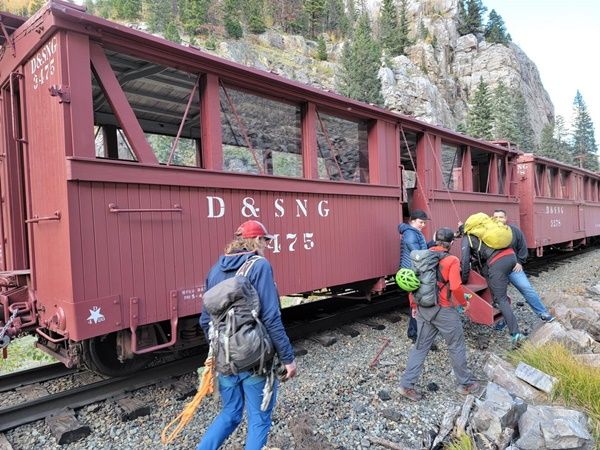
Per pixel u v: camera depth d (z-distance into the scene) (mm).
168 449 2959
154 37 3438
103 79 3279
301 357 4809
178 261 3660
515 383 3838
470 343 5340
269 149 4695
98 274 3131
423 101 60281
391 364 4570
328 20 80250
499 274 5293
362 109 5719
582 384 3621
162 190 3562
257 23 63531
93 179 3084
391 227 6340
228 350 2197
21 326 3568
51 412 3350
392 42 71438
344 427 3266
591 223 15336
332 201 5344
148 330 3764
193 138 5746
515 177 9961
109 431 3189
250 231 2506
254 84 4355
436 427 3318
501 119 49125
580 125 74500
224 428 2438
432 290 3760
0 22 3633
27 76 3588
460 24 92500
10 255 3941
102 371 3854
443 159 7492
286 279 4676
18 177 3902
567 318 5645
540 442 2816
